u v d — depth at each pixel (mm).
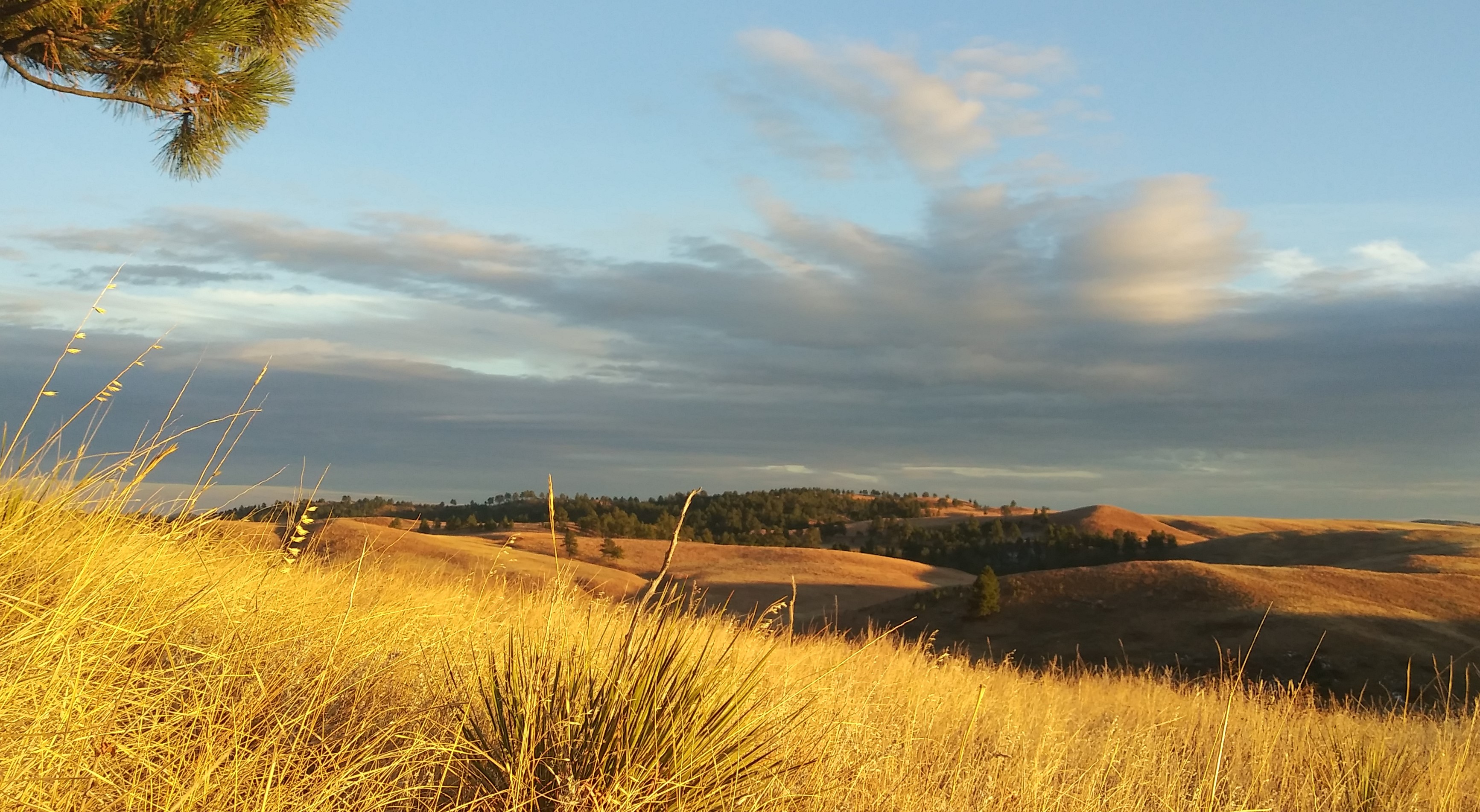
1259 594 50719
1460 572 67562
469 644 4004
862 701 5215
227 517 4359
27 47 7293
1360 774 5809
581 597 4453
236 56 8812
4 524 3084
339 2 8852
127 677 2707
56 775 2221
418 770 3049
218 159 8594
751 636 4008
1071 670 14109
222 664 3029
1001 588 59594
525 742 3010
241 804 2400
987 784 4562
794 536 153875
